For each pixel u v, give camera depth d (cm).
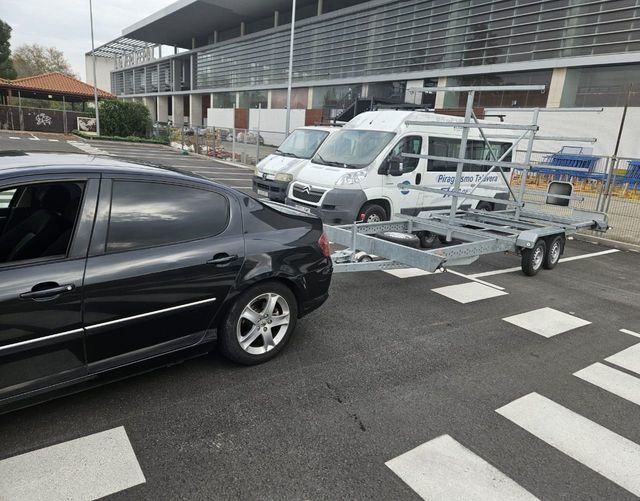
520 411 359
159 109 6375
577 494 277
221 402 344
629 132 1877
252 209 388
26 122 3566
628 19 1811
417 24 2627
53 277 277
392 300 597
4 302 259
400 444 311
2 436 292
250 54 4272
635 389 404
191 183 352
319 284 427
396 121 895
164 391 354
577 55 1989
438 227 729
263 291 385
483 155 1030
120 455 283
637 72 1839
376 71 2941
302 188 883
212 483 266
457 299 617
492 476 286
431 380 399
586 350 481
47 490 252
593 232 1128
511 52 2212
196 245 343
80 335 291
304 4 3816
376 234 700
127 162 350
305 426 324
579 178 1652
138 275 310
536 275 768
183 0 4206
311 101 3550
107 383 332
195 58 5369
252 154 2552
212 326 364
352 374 400
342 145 930
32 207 305
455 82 2488
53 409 323
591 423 350
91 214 300
